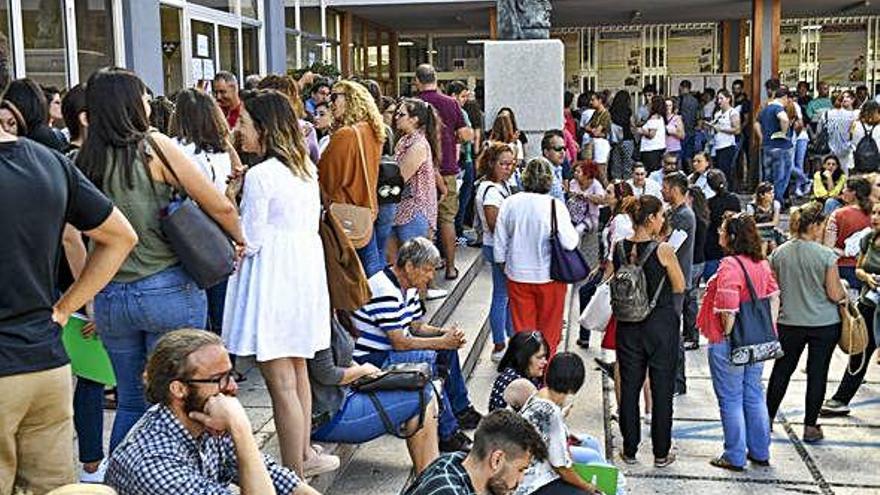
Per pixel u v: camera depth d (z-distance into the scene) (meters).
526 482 4.12
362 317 4.92
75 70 8.34
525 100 11.62
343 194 5.16
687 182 7.87
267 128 3.71
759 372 5.62
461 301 8.20
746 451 5.66
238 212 3.83
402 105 6.86
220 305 4.91
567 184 10.49
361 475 4.79
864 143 12.56
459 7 18.09
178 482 2.48
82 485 2.04
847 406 6.56
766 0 17.70
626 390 5.55
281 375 3.77
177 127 4.14
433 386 4.64
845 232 7.31
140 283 3.21
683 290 5.44
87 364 3.66
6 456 2.43
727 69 22.20
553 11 19.47
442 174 8.00
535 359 5.08
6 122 3.16
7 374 2.35
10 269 2.35
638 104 22.92
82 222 2.60
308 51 17.02
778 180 14.80
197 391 2.55
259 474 2.58
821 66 22.14
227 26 12.11
